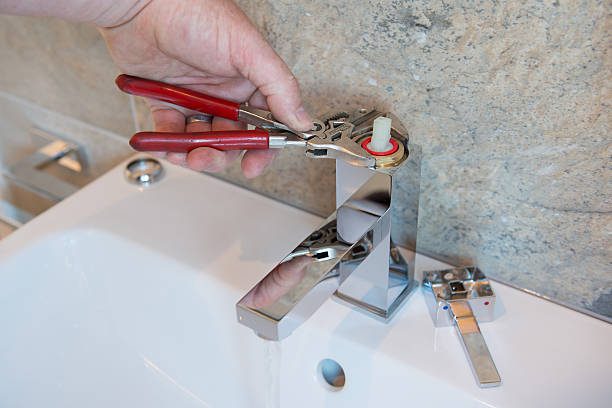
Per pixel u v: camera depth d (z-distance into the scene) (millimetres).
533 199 533
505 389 509
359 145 500
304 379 587
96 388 655
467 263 604
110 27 571
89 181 881
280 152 655
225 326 612
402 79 540
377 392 552
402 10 508
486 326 557
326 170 637
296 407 605
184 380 651
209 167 528
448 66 512
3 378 615
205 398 643
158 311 654
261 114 550
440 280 572
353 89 572
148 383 658
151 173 726
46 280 660
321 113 604
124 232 662
